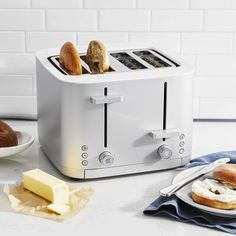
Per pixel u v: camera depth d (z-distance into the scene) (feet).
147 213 5.36
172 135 5.88
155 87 5.77
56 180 5.52
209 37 7.26
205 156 6.20
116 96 5.62
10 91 7.36
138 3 7.13
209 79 7.38
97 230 5.14
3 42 7.22
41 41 7.23
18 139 6.52
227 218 5.24
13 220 5.27
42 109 6.29
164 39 7.26
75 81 5.55
